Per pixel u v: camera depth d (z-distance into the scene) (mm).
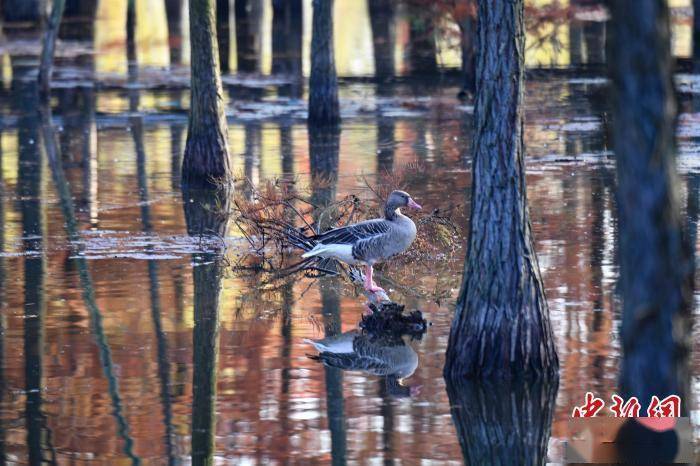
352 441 10180
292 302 15328
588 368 12031
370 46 56594
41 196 23422
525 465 9633
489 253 11797
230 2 72062
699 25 49594
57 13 39094
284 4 66125
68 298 15406
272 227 18828
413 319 13969
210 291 15883
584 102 37844
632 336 8977
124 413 11000
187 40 60125
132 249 18578
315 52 33438
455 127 32938
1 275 16734
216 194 23578
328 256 16094
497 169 11742
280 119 35312
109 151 29344
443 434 10352
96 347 13156
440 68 48562
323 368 12352
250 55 52688
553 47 47469
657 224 8656
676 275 8797
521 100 11641
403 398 11336
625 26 8422
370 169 26062
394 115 35750
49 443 10234
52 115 35969
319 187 23562
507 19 11469
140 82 44375
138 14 74312
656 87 8445
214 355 12828
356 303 15273
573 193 22641
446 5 39938
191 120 24703
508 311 11812
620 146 8617
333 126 33594
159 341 13414
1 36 60469
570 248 17828
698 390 11164
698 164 25312
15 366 12477
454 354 12016
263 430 10516
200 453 9961
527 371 11812
